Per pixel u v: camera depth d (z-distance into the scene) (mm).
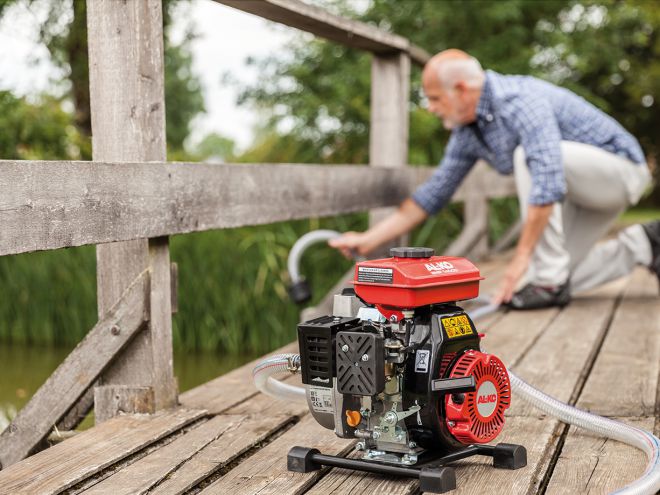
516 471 2029
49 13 5316
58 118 5633
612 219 4480
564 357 3283
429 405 1848
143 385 2631
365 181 4203
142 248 2621
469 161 4254
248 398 2840
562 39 9336
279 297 5758
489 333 3742
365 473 2041
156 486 2004
